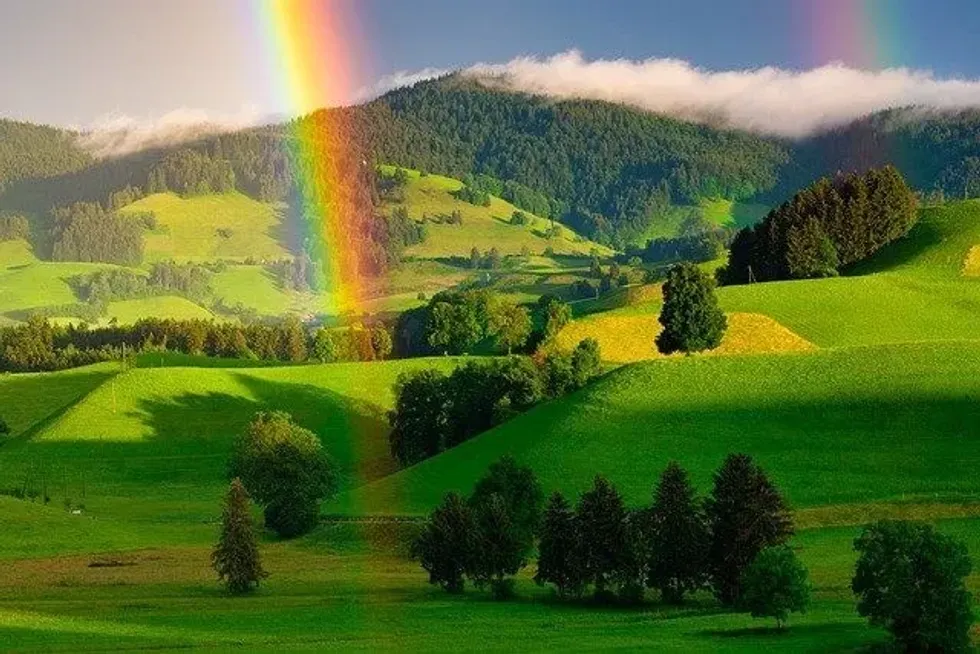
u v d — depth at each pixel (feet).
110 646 262.06
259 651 251.19
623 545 338.75
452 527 362.53
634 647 246.68
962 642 242.17
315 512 496.64
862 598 258.37
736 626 274.77
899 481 447.01
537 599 350.02
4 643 266.16
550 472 502.79
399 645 259.39
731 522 328.70
